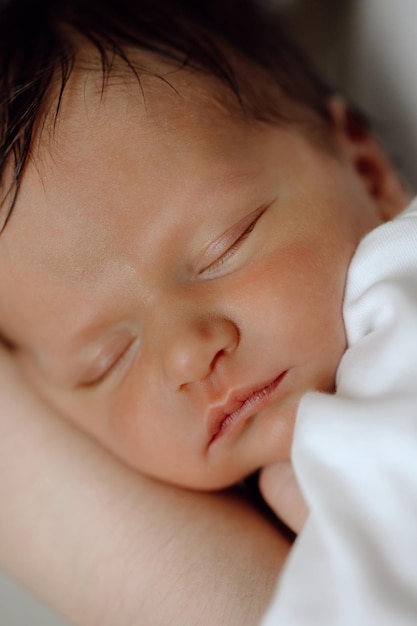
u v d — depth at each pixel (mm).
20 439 774
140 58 801
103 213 699
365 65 1128
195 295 688
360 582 474
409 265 645
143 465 738
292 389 672
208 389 672
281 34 1160
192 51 856
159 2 995
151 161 709
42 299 737
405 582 475
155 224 694
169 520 692
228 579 640
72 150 714
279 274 686
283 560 655
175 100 750
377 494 521
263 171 747
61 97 735
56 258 714
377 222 799
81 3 955
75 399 791
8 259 736
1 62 839
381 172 989
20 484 750
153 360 704
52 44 841
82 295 717
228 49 929
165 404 700
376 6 1077
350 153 930
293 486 688
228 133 758
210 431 689
